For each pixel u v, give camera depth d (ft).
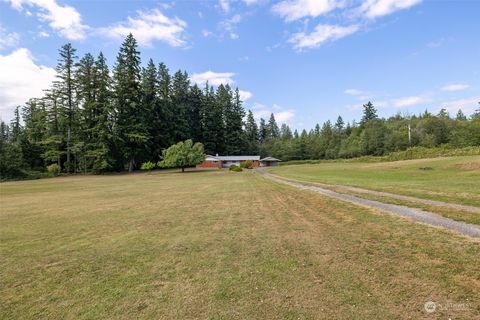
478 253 16.85
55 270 17.72
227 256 19.11
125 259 19.31
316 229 24.91
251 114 315.58
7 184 109.19
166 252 20.48
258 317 11.67
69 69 163.22
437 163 96.12
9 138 212.02
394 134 226.99
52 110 160.86
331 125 374.63
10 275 17.10
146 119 187.52
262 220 29.91
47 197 60.13
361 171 102.94
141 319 11.94
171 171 181.57
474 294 12.51
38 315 12.57
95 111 167.32
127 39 175.94
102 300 13.70
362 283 14.11
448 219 25.18
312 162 241.76
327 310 11.93
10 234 27.12
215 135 254.47
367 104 322.75
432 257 16.74
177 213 35.94
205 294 13.87
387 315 11.34
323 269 16.06
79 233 26.96
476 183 48.01
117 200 51.42
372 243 20.01
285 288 14.06
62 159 174.19
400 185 50.72
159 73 226.38
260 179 94.43
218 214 34.35
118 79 173.99
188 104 250.16
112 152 167.32
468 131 177.47
